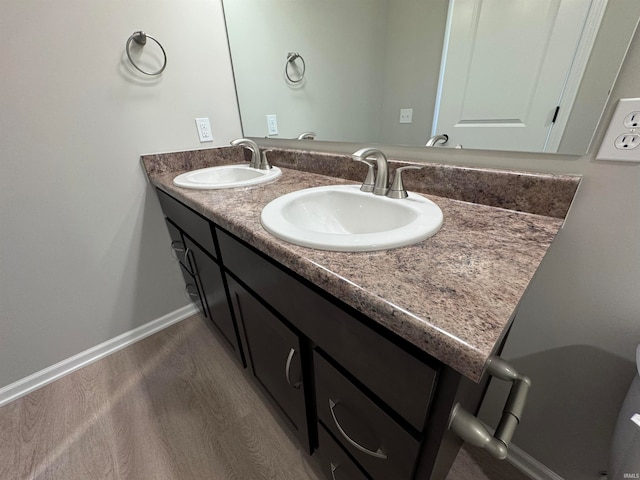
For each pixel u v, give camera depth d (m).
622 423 0.57
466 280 0.42
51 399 1.18
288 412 0.90
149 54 1.13
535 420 0.83
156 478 0.92
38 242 1.09
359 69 0.94
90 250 1.22
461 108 0.73
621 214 0.56
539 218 0.65
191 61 1.25
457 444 0.64
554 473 0.84
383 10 0.82
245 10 1.20
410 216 0.69
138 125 1.19
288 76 1.17
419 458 0.46
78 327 1.29
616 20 0.48
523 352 0.80
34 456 0.98
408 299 0.38
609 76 0.51
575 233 0.63
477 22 0.65
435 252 0.51
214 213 0.76
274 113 1.30
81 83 1.02
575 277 0.65
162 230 1.41
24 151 0.98
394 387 0.43
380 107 0.92
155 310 1.51
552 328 0.72
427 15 0.73
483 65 0.67
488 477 0.88
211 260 0.99
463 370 0.31
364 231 0.81
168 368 1.31
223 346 1.44
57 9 0.92
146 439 1.02
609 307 0.63
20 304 1.12
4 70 0.89
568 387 0.74
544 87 0.59
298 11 1.04
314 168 1.18
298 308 0.60
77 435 1.04
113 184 1.20
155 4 1.10
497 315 0.35
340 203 0.87
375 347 0.43
